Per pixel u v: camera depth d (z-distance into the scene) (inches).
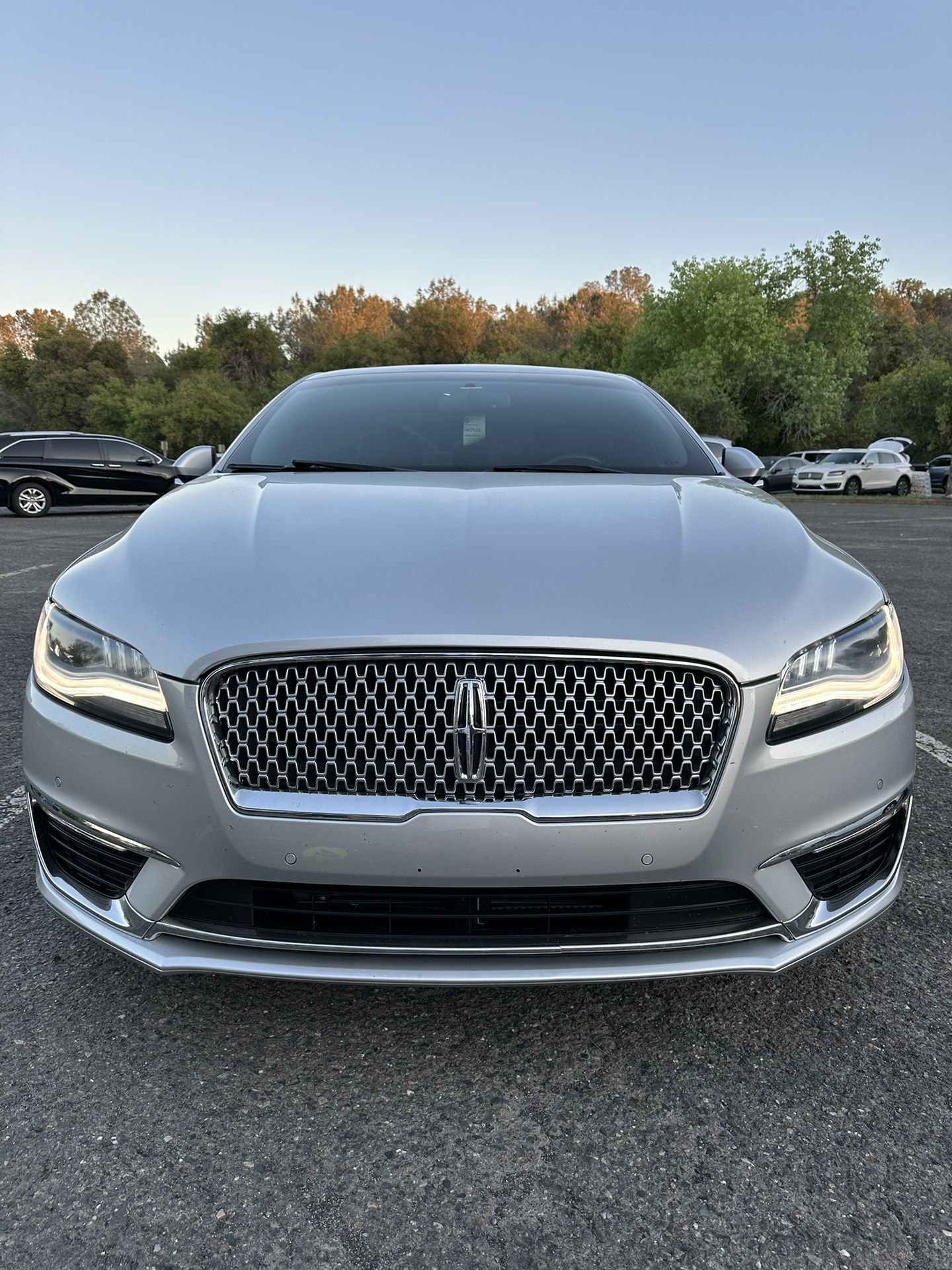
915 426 1587.1
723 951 60.6
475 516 72.1
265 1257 47.9
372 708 56.2
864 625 64.1
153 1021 68.2
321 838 55.6
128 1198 51.6
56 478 620.4
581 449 98.8
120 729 60.0
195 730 57.1
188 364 2496.3
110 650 61.0
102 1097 59.9
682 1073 62.6
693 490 84.4
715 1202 51.6
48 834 67.9
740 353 1540.4
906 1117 58.2
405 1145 56.0
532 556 64.1
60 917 83.5
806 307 1678.2
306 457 97.6
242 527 71.8
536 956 58.9
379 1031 67.3
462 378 116.5
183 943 60.9
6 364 2625.5
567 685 56.4
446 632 55.7
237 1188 52.5
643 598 59.7
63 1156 54.7
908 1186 52.6
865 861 66.0
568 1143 56.1
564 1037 66.7
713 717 57.2
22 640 204.7
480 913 57.9
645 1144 56.0
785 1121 57.9
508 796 56.1
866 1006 70.2
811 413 1501.0
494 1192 52.3
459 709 55.4
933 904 86.4
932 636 215.3
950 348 2785.4
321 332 3348.9
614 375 124.6
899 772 65.1
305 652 56.0
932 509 741.9
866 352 1667.1
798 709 59.3
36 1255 47.8
